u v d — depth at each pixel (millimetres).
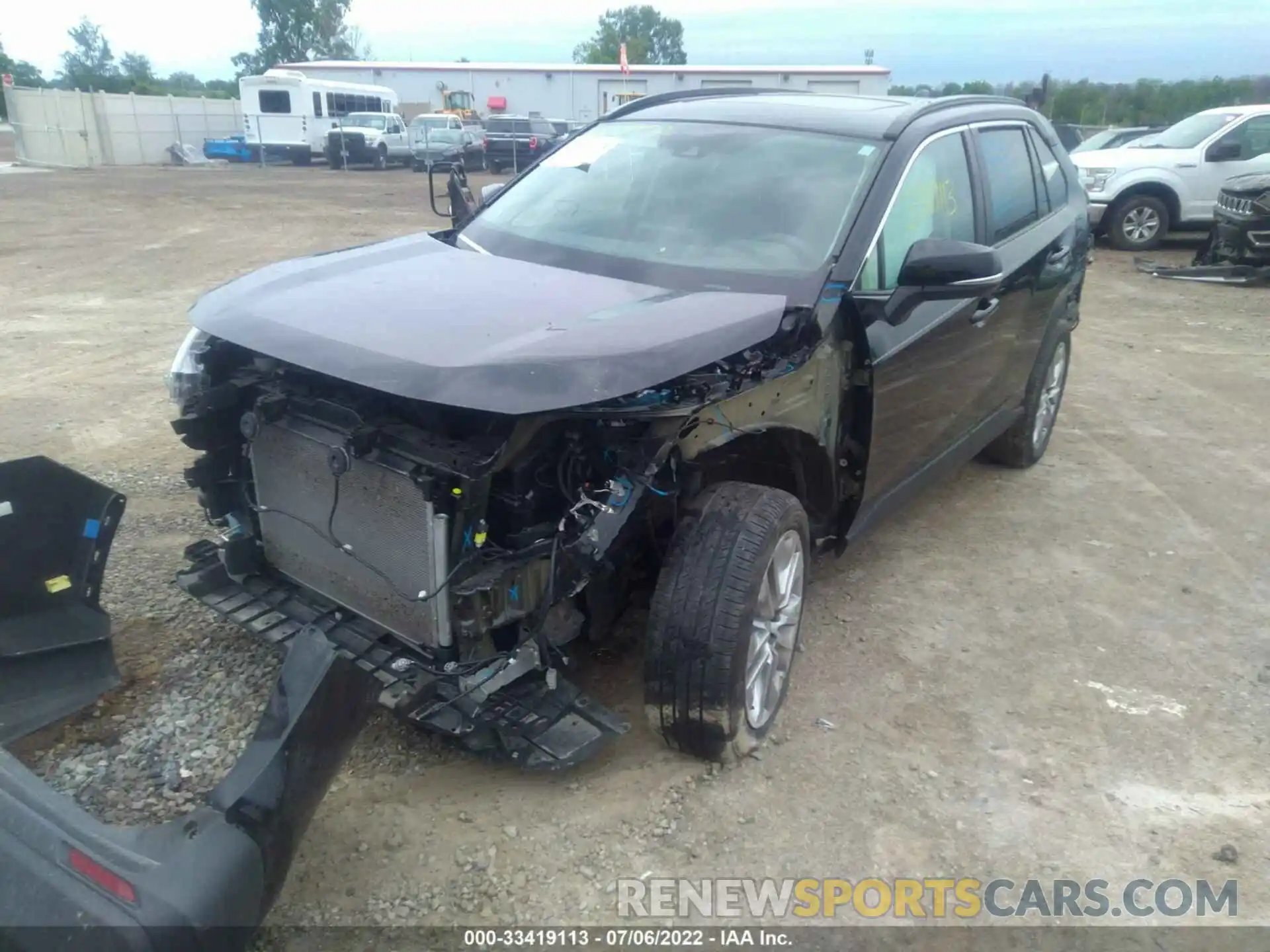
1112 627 4168
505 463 2627
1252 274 12070
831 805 3016
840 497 3697
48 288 10703
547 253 3791
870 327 3502
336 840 2773
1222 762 3316
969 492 5605
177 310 9734
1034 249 4910
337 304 3055
